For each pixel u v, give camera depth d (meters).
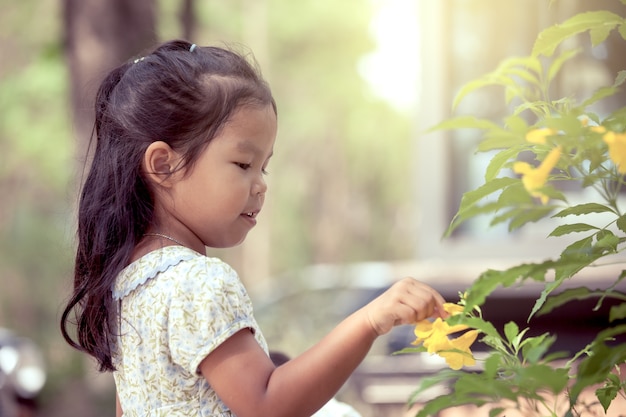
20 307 20.44
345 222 31.08
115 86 2.09
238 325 1.79
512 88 1.54
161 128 1.94
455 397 1.26
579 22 1.49
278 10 27.78
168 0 11.76
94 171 2.07
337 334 1.70
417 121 7.67
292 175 30.14
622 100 6.93
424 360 6.03
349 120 30.14
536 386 1.24
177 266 1.86
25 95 18.88
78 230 2.09
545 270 1.30
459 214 1.37
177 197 1.94
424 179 7.53
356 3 28.28
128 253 1.94
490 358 1.27
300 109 29.41
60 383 12.23
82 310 2.04
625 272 1.34
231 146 1.91
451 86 7.68
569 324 5.61
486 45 7.67
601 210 1.47
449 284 6.02
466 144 7.56
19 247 20.80
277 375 1.73
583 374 1.26
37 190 21.06
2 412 6.89
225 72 1.99
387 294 1.68
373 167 31.27
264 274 26.97
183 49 2.16
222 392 1.77
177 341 1.80
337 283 8.77
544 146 1.50
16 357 7.15
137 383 1.87
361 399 6.01
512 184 1.44
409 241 31.52
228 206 1.91
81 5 8.91
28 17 19.33
